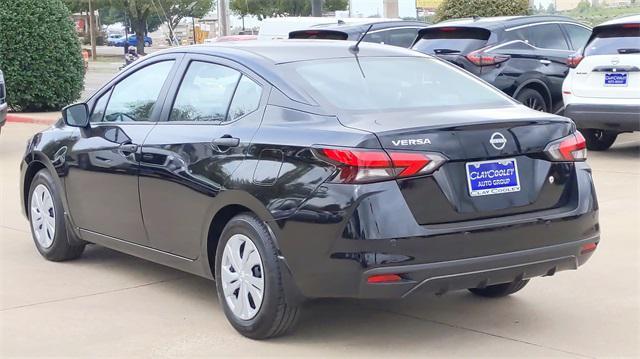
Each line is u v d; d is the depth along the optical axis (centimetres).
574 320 568
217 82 579
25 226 859
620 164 1165
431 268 471
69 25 2091
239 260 530
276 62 559
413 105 539
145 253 619
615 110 1149
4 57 1991
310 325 561
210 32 4453
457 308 595
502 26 1309
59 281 668
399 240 464
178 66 614
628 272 670
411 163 472
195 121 580
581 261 531
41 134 725
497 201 496
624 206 895
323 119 507
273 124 524
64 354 516
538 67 1315
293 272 495
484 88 589
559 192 521
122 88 659
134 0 5509
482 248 484
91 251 758
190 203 561
